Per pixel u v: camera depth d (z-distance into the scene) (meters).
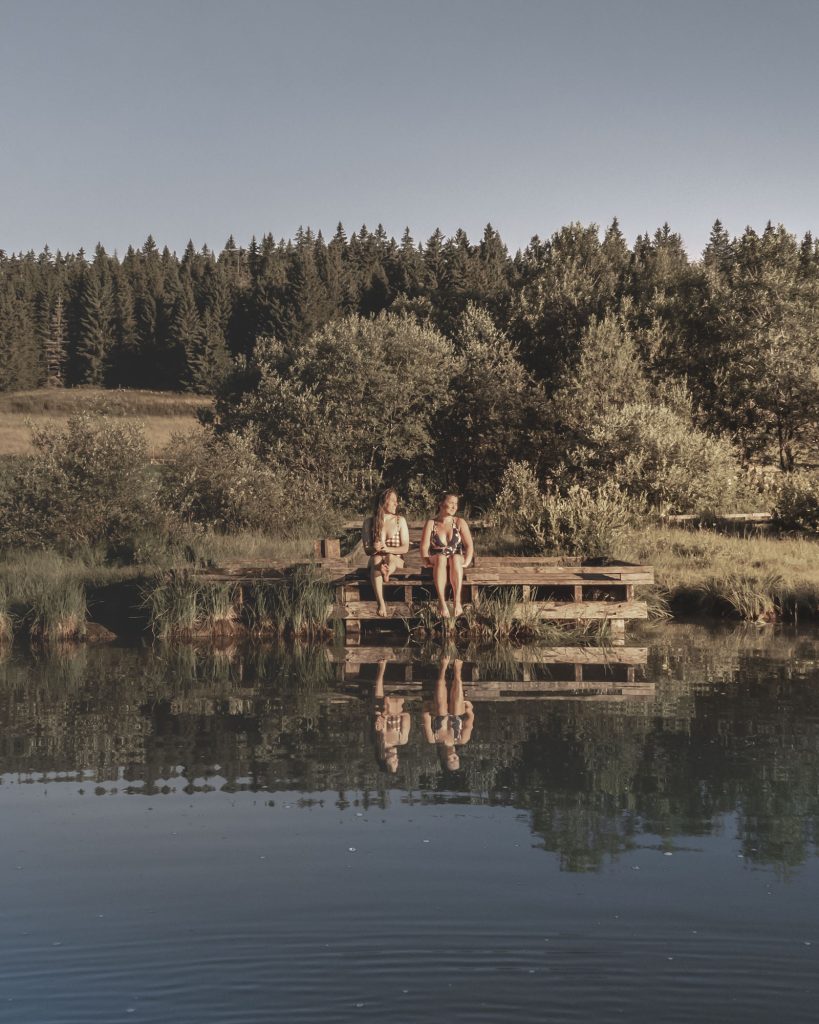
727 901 3.79
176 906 3.78
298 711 7.23
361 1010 3.06
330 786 5.27
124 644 10.91
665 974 3.26
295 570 12.91
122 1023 2.99
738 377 26.77
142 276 132.75
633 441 20.89
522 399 24.88
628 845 4.38
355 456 23.88
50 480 17.38
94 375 116.56
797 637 11.12
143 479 18.41
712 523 19.00
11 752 6.05
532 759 5.79
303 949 3.44
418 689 8.12
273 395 24.12
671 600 13.35
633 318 29.36
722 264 34.06
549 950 3.42
